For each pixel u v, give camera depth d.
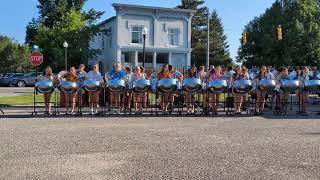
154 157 7.57
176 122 12.95
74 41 46.00
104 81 15.56
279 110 15.81
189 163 7.10
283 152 8.06
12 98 22.69
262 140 9.46
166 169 6.68
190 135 10.18
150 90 14.86
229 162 7.18
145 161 7.25
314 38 55.22
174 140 9.41
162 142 9.13
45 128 11.30
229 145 8.80
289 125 12.29
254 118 14.25
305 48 55.16
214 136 10.04
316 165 6.99
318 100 21.97
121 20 41.44
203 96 15.45
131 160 7.32
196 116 14.74
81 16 49.47
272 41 57.44
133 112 15.61
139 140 9.38
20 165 6.89
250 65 63.66
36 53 22.47
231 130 11.12
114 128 11.39
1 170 6.54
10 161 7.16
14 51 66.75
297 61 55.66
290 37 55.41
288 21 57.38
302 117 14.60
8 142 8.98
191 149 8.34
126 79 15.55
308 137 9.93
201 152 8.03
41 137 9.70
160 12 42.38
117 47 41.38
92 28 45.22
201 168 6.75
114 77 15.65
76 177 6.20
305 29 55.50
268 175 6.34
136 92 14.94
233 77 15.77
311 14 56.44
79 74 15.46
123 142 9.10
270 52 58.50
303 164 7.06
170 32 42.91
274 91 15.23
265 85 15.02
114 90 14.60
